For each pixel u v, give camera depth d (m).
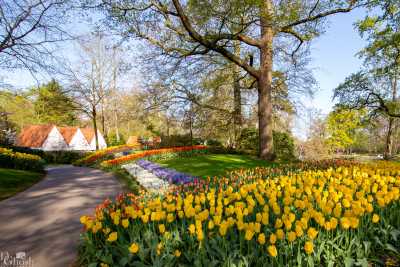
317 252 3.09
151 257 3.18
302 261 3.05
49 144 45.53
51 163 30.83
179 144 26.42
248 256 3.08
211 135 24.78
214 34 13.40
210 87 20.41
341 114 21.84
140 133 54.97
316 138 34.47
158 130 33.28
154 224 3.99
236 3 11.41
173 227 3.95
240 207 4.02
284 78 21.03
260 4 11.89
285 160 17.70
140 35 14.06
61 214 7.01
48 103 32.22
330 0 14.11
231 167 13.56
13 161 16.33
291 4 13.06
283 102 22.39
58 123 58.22
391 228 3.71
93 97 35.75
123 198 5.14
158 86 19.88
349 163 10.17
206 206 4.91
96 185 11.55
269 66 17.27
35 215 6.96
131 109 24.70
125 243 3.64
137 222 3.95
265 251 3.26
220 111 21.78
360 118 21.61
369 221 3.85
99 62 35.66
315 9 14.95
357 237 3.38
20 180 12.35
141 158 19.56
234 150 21.89
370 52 18.58
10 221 6.48
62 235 5.45
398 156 24.08
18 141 46.09
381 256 3.45
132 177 12.93
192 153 20.88
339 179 5.70
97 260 3.65
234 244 3.34
